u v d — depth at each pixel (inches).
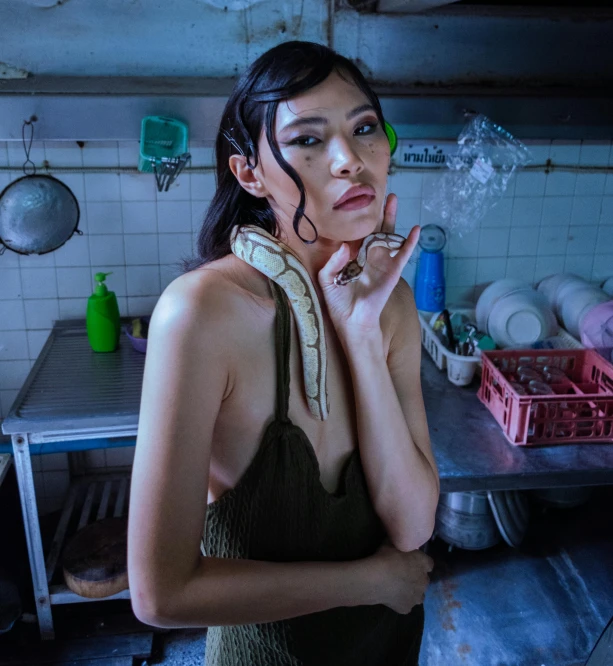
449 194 112.4
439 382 101.6
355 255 42.6
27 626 100.7
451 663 84.4
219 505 40.9
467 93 95.3
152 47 94.9
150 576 35.6
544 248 118.6
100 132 86.9
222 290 37.7
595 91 99.7
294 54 36.6
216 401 37.1
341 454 44.8
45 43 92.4
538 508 109.0
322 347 40.4
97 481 121.7
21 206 96.7
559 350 96.7
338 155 36.2
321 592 40.3
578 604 91.5
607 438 84.8
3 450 100.6
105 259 109.5
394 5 88.1
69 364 100.0
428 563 47.1
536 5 99.2
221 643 47.0
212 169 106.7
